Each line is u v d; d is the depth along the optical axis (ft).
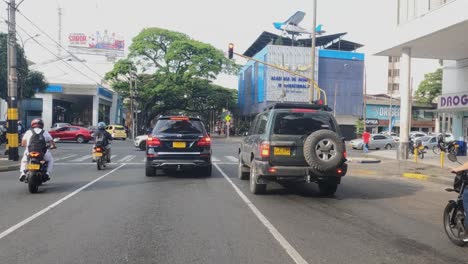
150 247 19.21
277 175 31.53
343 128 213.66
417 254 18.74
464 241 19.71
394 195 36.42
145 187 38.09
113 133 156.76
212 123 314.55
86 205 29.19
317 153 30.78
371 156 85.25
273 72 197.36
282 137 31.83
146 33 180.45
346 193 36.99
